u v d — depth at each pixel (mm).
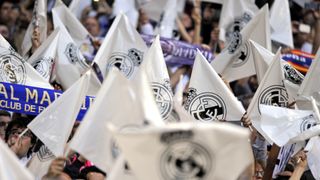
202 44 14062
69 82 11422
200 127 6414
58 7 12312
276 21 12906
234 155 6539
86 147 7754
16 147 10102
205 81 10070
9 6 16031
